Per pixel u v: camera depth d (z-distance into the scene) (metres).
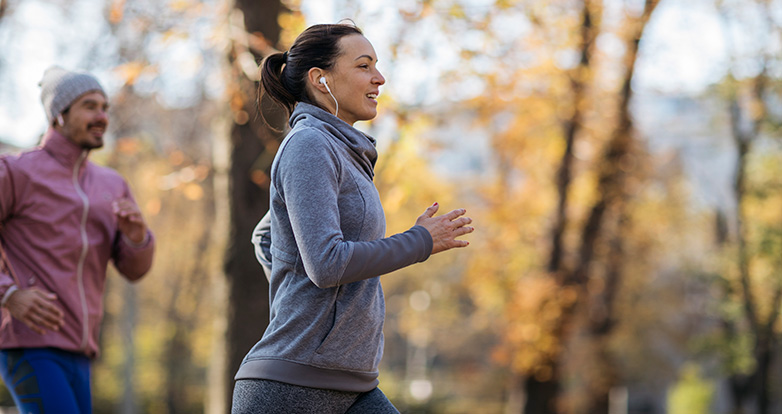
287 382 2.67
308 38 2.89
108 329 32.81
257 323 6.83
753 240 24.75
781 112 22.89
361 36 2.91
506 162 17.81
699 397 38.59
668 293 30.69
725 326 27.81
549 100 15.79
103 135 4.46
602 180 17.81
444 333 41.62
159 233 27.48
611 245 19.78
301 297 2.70
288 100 2.98
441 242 2.70
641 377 32.47
